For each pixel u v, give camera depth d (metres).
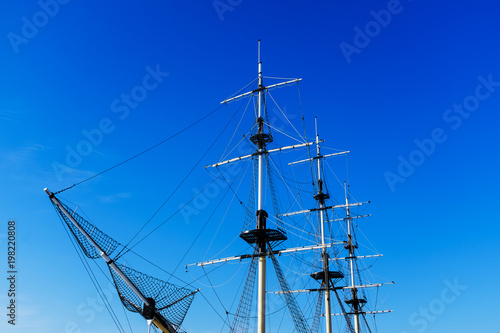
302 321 47.28
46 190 26.59
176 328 30.30
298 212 66.56
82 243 27.44
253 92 48.47
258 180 45.28
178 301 30.05
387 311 79.12
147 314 27.83
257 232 42.59
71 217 26.78
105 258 27.17
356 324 79.75
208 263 44.91
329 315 63.41
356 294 81.12
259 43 50.50
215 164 47.50
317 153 72.69
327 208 69.81
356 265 83.25
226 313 40.84
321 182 70.88
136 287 27.83
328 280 66.12
